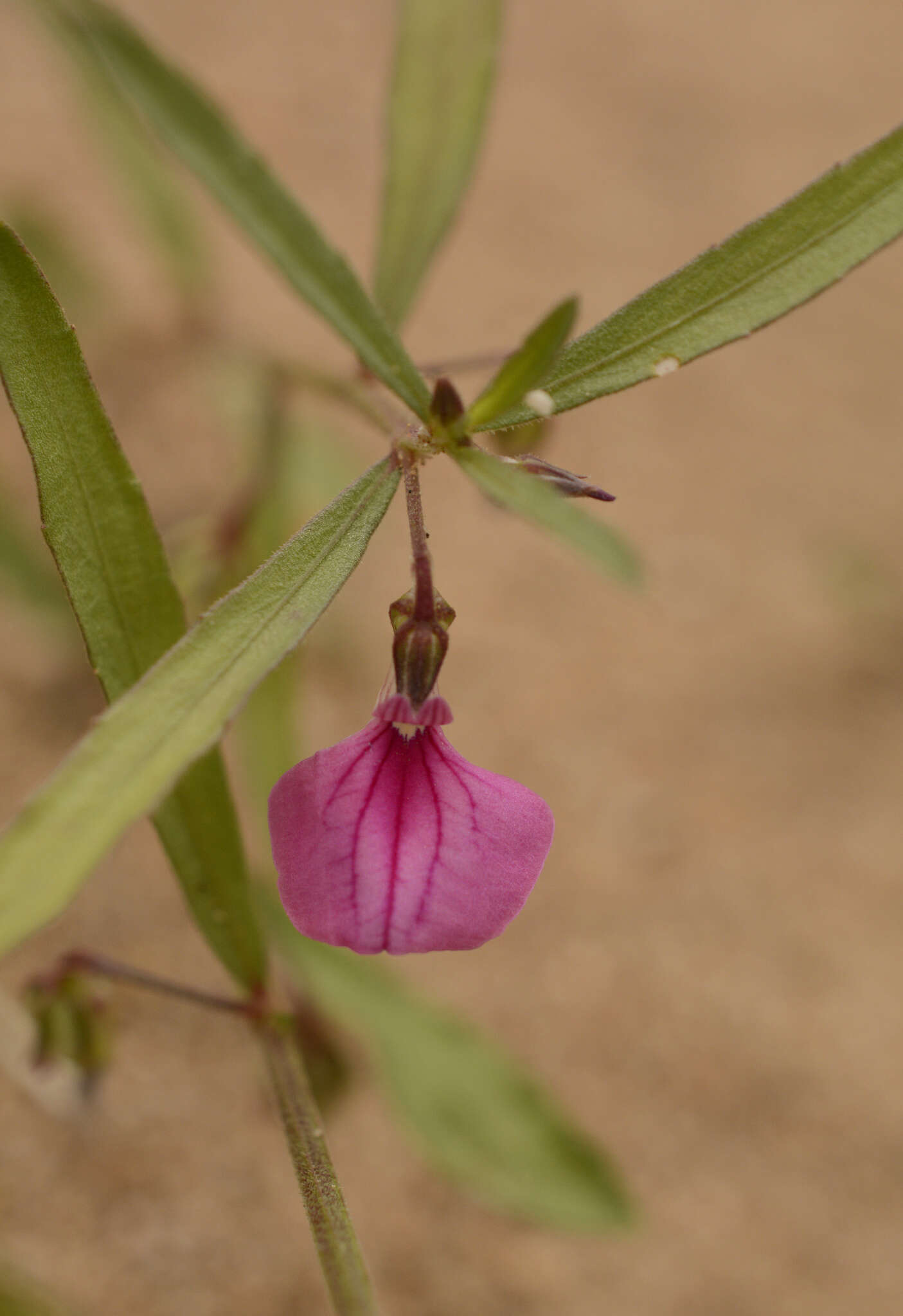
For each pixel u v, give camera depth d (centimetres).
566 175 52
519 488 18
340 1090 23
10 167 43
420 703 18
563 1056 27
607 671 35
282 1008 21
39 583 28
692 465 42
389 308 21
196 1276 23
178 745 17
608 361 18
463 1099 23
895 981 29
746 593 38
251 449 29
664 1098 26
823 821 32
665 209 51
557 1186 23
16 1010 23
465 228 48
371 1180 25
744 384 45
